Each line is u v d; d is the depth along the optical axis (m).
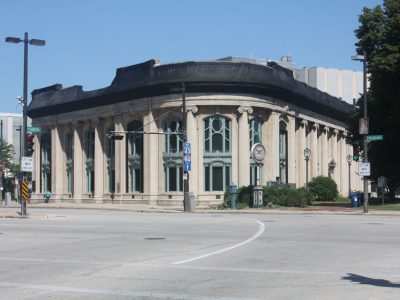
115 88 56.81
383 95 43.00
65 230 23.45
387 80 41.81
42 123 68.56
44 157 69.94
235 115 51.88
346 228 22.64
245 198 44.62
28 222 28.97
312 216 32.47
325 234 20.11
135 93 54.53
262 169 53.53
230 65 51.00
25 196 35.16
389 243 17.05
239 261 13.69
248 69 51.31
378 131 46.06
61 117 65.88
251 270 12.29
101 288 10.45
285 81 55.69
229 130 52.00
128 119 56.62
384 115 45.03
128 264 13.39
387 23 43.47
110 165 59.84
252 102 51.69
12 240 19.70
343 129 75.69
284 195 43.66
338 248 15.88
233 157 51.72
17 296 9.82
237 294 9.73
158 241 18.45
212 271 12.23
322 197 62.44
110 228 24.14
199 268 12.67
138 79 54.09
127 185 57.03
